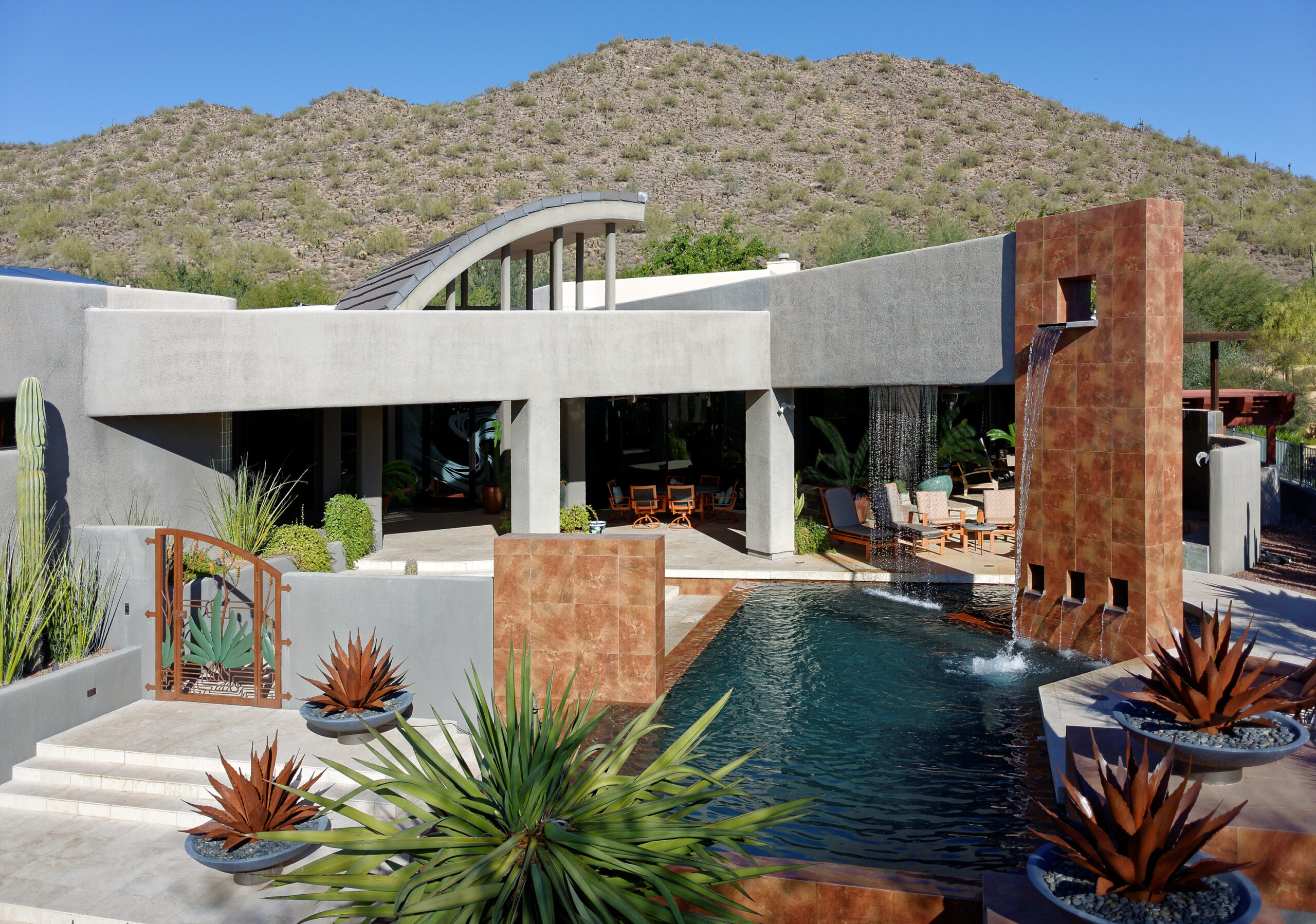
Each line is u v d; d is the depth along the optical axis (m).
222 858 7.43
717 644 13.29
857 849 7.44
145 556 11.76
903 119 93.06
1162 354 11.80
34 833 8.75
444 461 25.16
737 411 26.25
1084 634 12.62
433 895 5.20
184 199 63.44
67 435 12.54
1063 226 12.56
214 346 13.77
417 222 62.44
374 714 9.92
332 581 11.16
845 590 16.45
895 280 15.43
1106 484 12.26
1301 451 24.98
